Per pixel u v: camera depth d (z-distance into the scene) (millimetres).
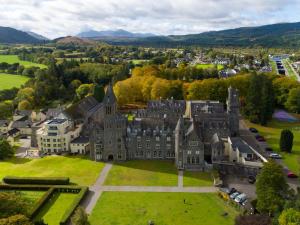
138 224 103625
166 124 161750
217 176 134000
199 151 145375
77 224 92125
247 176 140375
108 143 158000
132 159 160750
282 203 101000
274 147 171625
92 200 119375
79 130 190625
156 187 129750
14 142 196000
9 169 150000
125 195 123125
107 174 142750
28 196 122750
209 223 103938
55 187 126438
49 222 105312
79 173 143750
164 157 161125
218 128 161750
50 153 173625
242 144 152500
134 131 160375
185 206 114625
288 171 142250
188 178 138000
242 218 94750
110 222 104875
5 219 83188
